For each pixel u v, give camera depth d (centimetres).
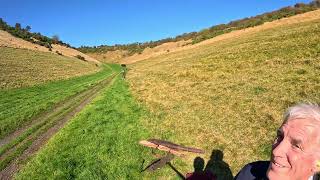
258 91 1717
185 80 2803
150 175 944
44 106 2528
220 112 1465
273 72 2170
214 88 2050
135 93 2561
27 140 1579
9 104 2900
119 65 12431
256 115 1326
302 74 1916
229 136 1152
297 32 4172
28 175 1053
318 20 6259
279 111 1325
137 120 1580
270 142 1044
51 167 1077
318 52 2508
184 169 955
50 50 13188
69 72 7250
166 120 1490
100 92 3238
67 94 3262
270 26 8231
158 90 2473
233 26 12069
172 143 1149
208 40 10044
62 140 1380
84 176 980
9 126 1950
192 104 1728
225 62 3391
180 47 11412
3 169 1197
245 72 2495
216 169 933
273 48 3334
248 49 3978
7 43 11156
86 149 1220
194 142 1152
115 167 1020
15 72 5784
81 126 1612
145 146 1162
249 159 966
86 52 17762
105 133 1409
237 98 1653
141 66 7894
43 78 5534
